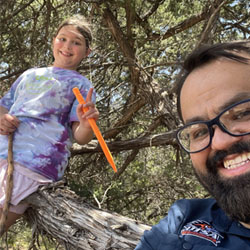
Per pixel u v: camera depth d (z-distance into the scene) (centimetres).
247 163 97
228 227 110
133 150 522
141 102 510
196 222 117
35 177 222
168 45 483
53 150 228
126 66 495
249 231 105
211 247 107
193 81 109
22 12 471
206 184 109
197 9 458
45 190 219
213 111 103
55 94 235
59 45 255
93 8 416
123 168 518
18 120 230
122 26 516
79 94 212
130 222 171
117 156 534
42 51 456
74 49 254
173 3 438
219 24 510
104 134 509
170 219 125
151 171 529
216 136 100
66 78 242
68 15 412
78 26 259
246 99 97
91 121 204
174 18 479
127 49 458
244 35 510
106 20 443
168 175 512
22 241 445
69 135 241
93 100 245
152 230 124
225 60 103
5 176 226
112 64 486
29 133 229
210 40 405
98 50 490
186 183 509
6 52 468
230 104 100
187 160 479
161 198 519
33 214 230
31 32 468
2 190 225
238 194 97
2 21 423
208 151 105
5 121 226
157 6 480
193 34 493
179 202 131
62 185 223
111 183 422
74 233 185
